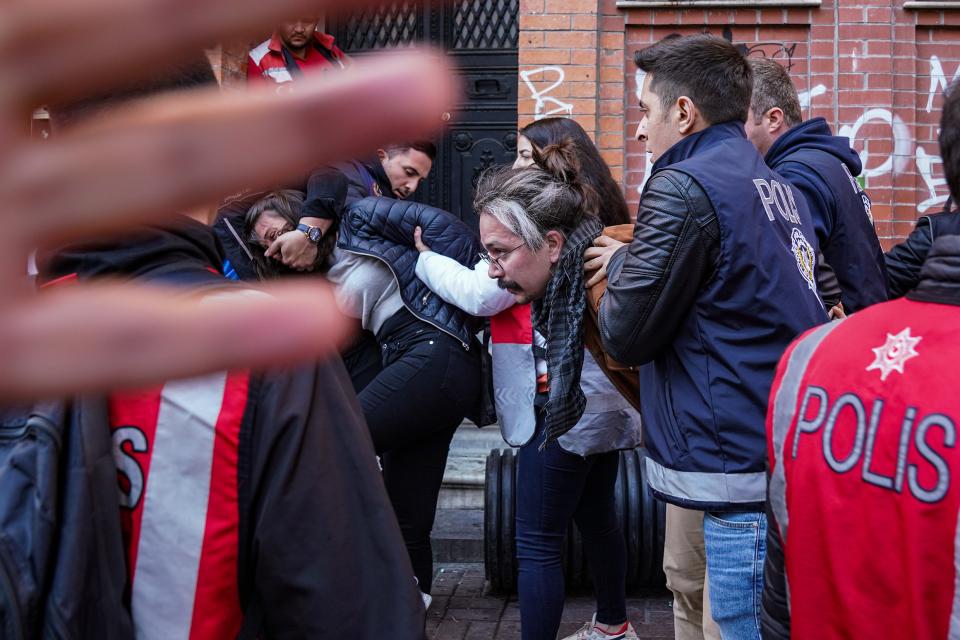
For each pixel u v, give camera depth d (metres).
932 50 5.47
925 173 5.49
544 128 3.12
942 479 1.10
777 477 1.37
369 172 3.66
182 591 1.08
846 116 5.45
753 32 5.48
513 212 2.60
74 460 1.01
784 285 2.01
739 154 2.14
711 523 2.09
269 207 3.31
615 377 2.57
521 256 2.63
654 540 4.09
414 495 3.60
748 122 3.02
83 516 1.00
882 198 5.46
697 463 2.05
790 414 1.34
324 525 1.11
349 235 3.38
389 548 1.15
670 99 2.29
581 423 2.85
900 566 1.14
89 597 1.01
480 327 3.53
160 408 1.06
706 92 2.27
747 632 2.06
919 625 1.10
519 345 3.04
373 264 3.41
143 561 1.07
